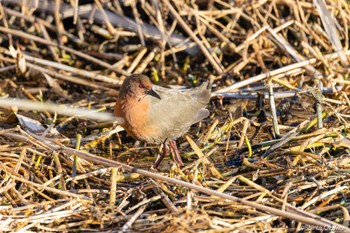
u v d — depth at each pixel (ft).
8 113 43.98
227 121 40.11
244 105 44.06
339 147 37.35
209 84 47.85
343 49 48.98
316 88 41.50
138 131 37.19
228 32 51.75
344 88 43.24
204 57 51.75
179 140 41.14
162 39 50.24
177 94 38.45
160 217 30.17
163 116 37.19
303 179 33.76
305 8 51.44
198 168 35.22
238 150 38.19
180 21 49.98
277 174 34.63
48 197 31.99
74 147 38.78
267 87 42.32
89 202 31.78
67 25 53.42
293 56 49.11
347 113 40.55
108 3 51.31
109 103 45.85
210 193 30.40
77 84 49.52
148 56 50.83
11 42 49.49
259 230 29.96
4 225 29.48
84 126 42.47
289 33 52.49
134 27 51.21
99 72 50.65
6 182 33.17
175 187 32.96
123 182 34.47
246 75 50.16
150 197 32.40
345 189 32.96
